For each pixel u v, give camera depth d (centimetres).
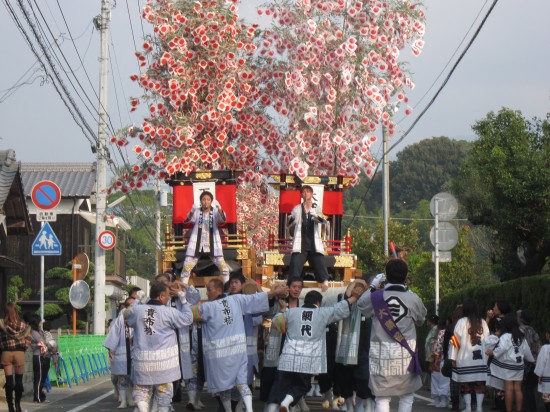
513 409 1639
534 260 2822
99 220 2756
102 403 1738
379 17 1839
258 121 1889
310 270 1673
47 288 3866
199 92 1908
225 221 1602
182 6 1892
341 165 1838
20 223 2284
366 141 1811
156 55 1906
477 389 1500
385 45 1820
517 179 2711
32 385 1877
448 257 2075
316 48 1797
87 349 2638
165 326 1098
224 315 1177
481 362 1471
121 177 1892
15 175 2148
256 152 1908
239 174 1773
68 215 4041
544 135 2828
